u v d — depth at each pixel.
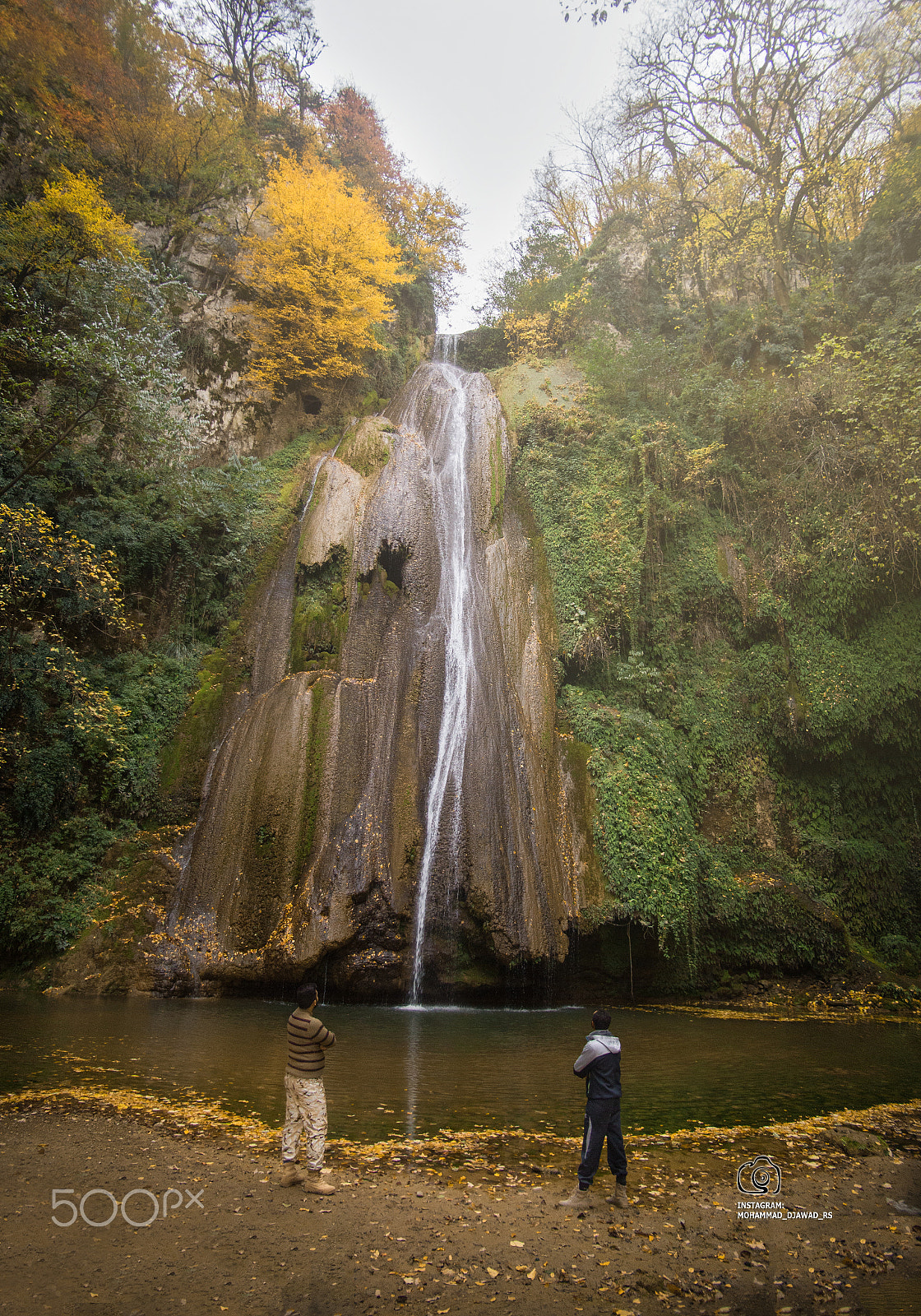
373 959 13.70
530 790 16.05
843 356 21.47
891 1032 12.47
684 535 21.44
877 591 19.67
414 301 33.84
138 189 25.52
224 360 24.81
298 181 25.34
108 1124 6.55
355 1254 4.51
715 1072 9.23
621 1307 4.11
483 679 17.91
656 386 23.73
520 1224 5.04
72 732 16.48
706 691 20.05
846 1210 5.52
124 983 13.77
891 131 25.64
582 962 15.08
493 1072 8.77
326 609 18.91
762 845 18.59
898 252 23.83
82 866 15.32
